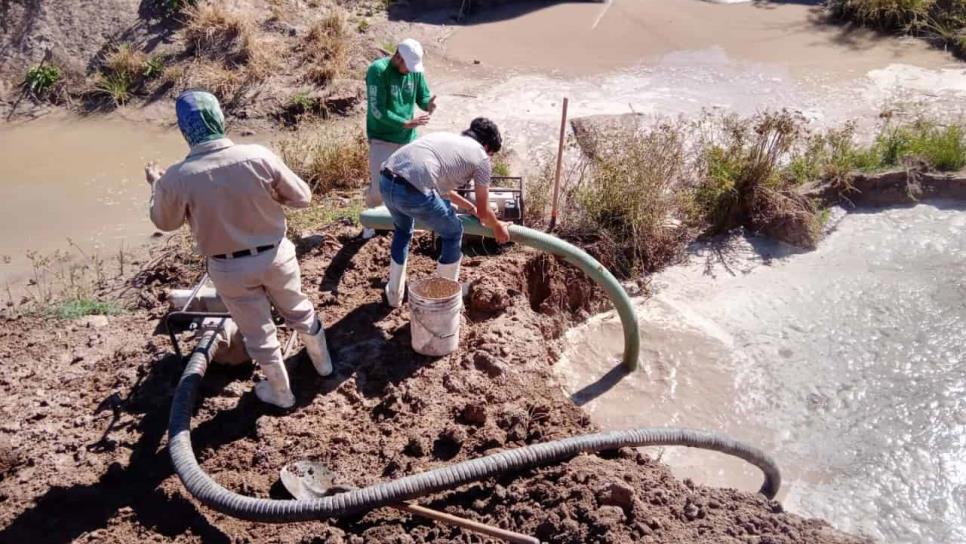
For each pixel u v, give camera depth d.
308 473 4.71
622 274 7.51
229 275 4.56
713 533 4.29
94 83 10.63
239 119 9.92
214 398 5.31
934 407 5.99
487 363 5.64
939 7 12.02
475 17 12.72
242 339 5.42
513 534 4.21
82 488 4.68
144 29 11.20
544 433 5.09
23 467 4.89
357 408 5.30
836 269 7.50
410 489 4.27
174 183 4.32
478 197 5.48
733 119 8.87
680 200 7.96
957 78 10.59
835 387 6.21
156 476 4.79
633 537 4.20
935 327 6.73
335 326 6.02
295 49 11.08
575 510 4.34
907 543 4.99
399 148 6.07
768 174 8.04
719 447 4.93
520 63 11.30
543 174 8.04
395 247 5.91
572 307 7.21
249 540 4.37
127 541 4.42
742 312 7.04
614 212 7.68
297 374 5.55
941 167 8.55
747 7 13.12
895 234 7.93
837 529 4.75
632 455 4.97
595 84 10.66
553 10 12.98
